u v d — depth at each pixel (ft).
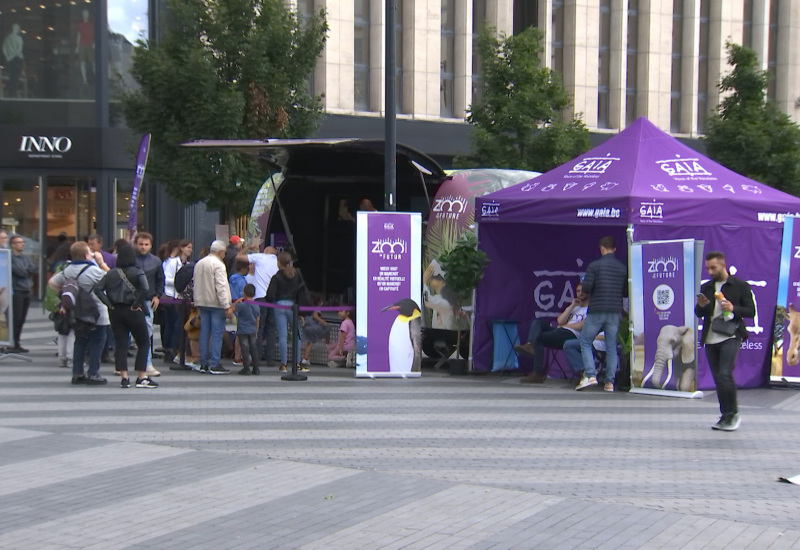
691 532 20.39
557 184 43.60
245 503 22.45
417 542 19.54
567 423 33.58
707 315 33.04
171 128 61.62
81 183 87.40
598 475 25.70
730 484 24.94
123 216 88.12
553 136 68.23
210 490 23.62
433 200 49.42
